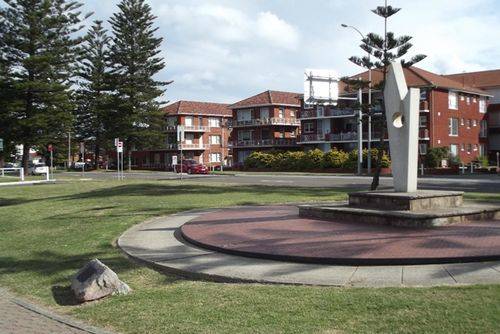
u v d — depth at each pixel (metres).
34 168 62.72
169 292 7.54
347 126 60.81
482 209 12.05
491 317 5.46
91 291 7.61
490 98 63.12
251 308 6.48
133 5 66.31
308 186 27.58
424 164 48.50
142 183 31.34
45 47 53.75
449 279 7.09
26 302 7.81
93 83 72.62
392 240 9.49
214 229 12.10
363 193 13.10
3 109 52.28
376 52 24.11
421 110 52.03
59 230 13.95
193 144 83.25
